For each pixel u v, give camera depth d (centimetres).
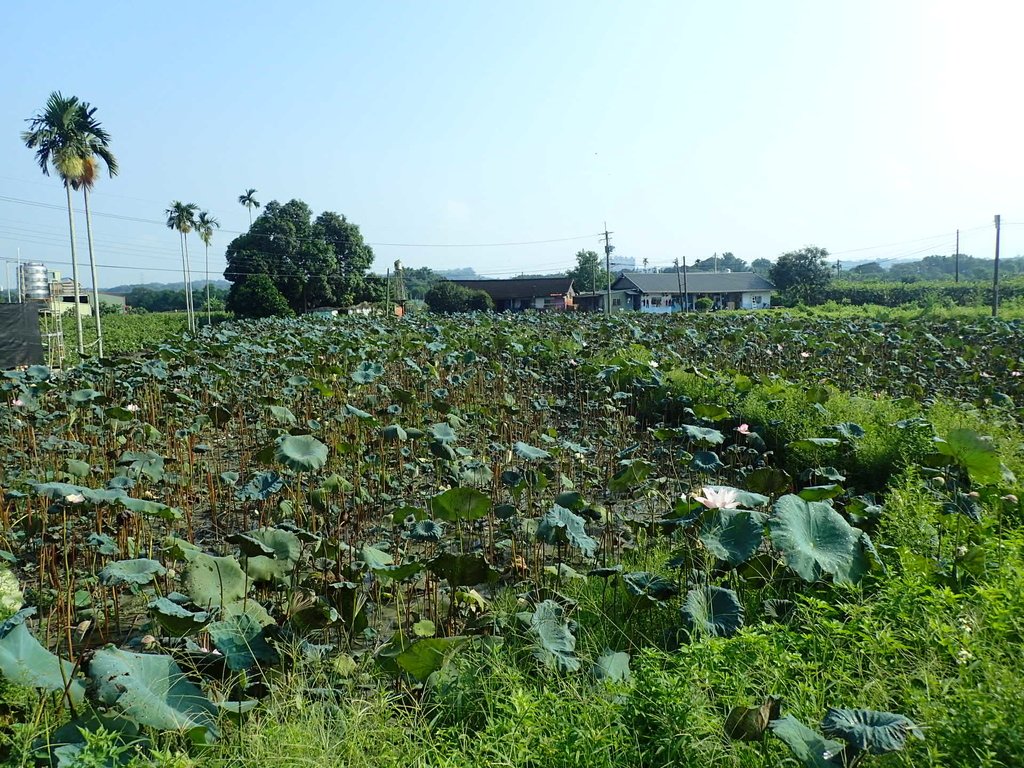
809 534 544
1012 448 921
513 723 384
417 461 952
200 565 537
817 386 1239
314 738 387
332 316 4566
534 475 836
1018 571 498
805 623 511
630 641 527
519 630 503
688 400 1322
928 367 1686
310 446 644
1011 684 371
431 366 1620
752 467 984
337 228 6950
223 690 438
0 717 372
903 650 440
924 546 625
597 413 1380
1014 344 2173
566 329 2828
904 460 904
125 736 366
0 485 863
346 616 531
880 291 6003
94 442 1109
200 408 1276
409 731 412
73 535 737
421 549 747
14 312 2103
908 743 356
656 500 913
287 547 573
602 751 364
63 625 571
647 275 7538
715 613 498
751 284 7488
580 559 730
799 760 346
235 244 6556
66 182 3050
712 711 397
